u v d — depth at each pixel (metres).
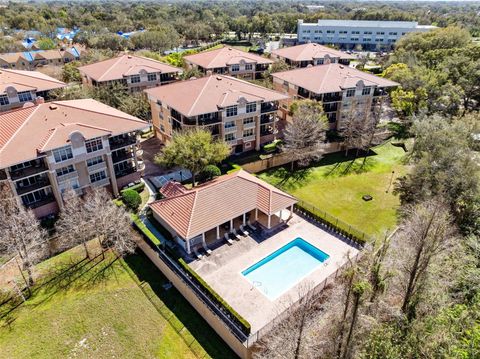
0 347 27.92
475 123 45.31
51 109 41.72
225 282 33.12
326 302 28.83
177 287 33.25
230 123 53.84
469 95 70.56
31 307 31.19
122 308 31.31
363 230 41.12
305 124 52.12
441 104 67.81
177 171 52.25
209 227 36.16
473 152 40.09
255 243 38.28
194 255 36.25
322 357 22.38
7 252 33.69
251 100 53.34
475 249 26.94
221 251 37.00
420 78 70.00
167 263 34.38
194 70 80.56
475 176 34.72
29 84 63.88
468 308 20.89
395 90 71.50
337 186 50.50
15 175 37.56
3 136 38.12
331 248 37.78
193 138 45.03
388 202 46.75
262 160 53.69
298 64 91.81
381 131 64.50
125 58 76.25
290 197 41.09
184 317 30.75
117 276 34.62
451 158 37.16
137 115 61.47
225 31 180.38
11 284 33.38
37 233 34.06
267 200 39.81
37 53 119.06
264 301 31.25
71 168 41.00
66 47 137.25
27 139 37.88
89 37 149.50
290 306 27.50
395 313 22.16
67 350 27.91
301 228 40.91
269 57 114.06
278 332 25.97
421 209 30.06
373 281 23.95
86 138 40.12
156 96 56.72
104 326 29.75
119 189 46.41
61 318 30.28
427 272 25.62
